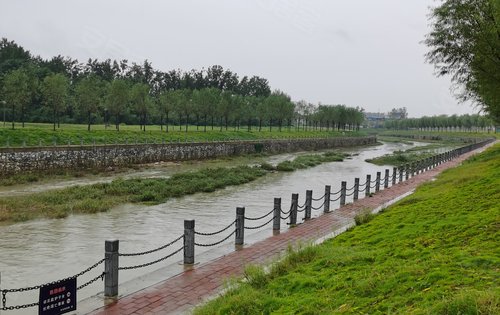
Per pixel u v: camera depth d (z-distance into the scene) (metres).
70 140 43.66
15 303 10.34
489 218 10.61
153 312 8.68
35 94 62.28
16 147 33.59
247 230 17.34
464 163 36.50
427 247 9.36
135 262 13.70
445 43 21.05
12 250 14.95
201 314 7.95
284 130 105.94
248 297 7.96
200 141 59.75
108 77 104.31
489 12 18.59
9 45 91.19
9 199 23.39
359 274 8.22
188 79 119.94
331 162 56.75
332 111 122.81
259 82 149.12
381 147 104.31
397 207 16.92
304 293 7.95
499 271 6.68
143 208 23.06
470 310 5.29
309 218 18.75
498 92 19.92
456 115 166.50
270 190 30.58
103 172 38.47
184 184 30.17
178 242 16.31
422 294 6.36
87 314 8.55
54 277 12.34
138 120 88.88
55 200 23.36
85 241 16.23
